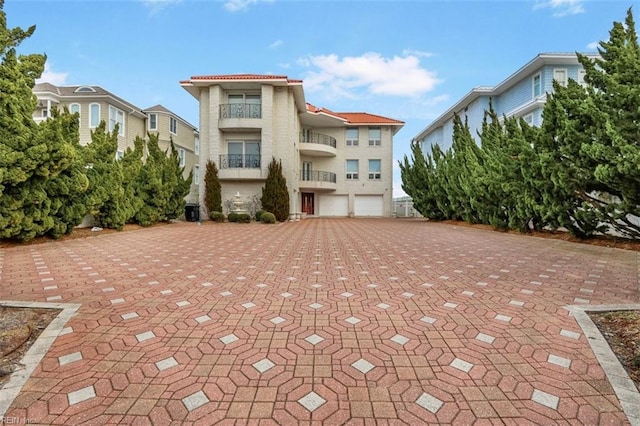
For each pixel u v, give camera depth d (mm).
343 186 30969
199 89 22109
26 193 8523
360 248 9195
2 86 7406
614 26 9086
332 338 3295
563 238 10781
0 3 6242
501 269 6391
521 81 22312
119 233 12820
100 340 3234
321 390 2426
